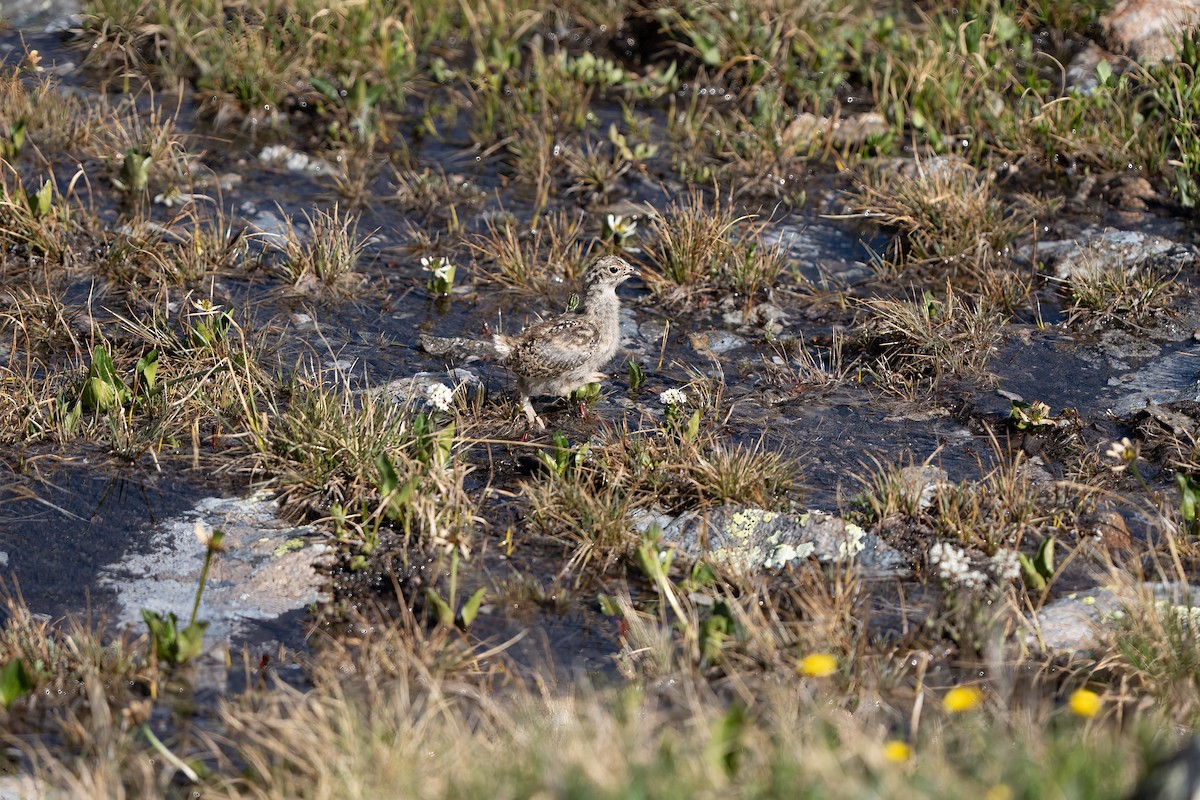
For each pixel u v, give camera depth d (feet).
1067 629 39.81
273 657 39.42
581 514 44.91
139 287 61.21
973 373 56.44
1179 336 59.21
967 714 33.94
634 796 27.63
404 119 80.23
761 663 38.32
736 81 83.05
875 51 82.58
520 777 29.43
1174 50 75.51
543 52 86.38
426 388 54.44
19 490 47.06
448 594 42.22
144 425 50.65
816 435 51.90
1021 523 44.11
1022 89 77.71
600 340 51.90
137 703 36.83
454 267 62.49
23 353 55.77
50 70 80.74
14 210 63.67
